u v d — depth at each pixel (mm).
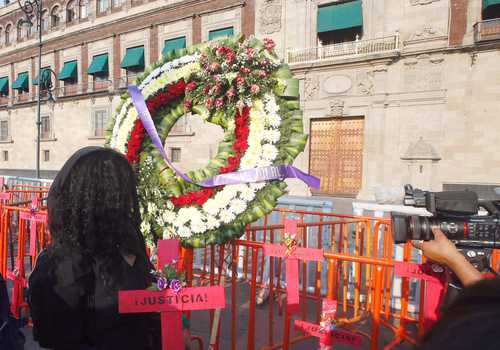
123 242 1448
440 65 14875
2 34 33750
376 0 16172
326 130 17734
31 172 31125
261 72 2580
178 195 2635
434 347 548
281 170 2484
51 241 1506
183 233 2520
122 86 24734
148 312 1546
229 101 2695
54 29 29203
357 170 16953
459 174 14680
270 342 3131
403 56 15461
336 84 17000
